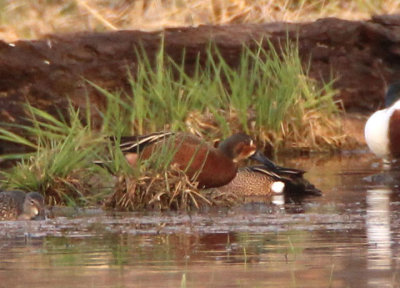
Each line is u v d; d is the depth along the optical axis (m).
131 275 7.52
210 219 10.21
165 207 11.07
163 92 16.23
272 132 16.70
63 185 11.72
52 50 17.20
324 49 18.89
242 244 8.73
